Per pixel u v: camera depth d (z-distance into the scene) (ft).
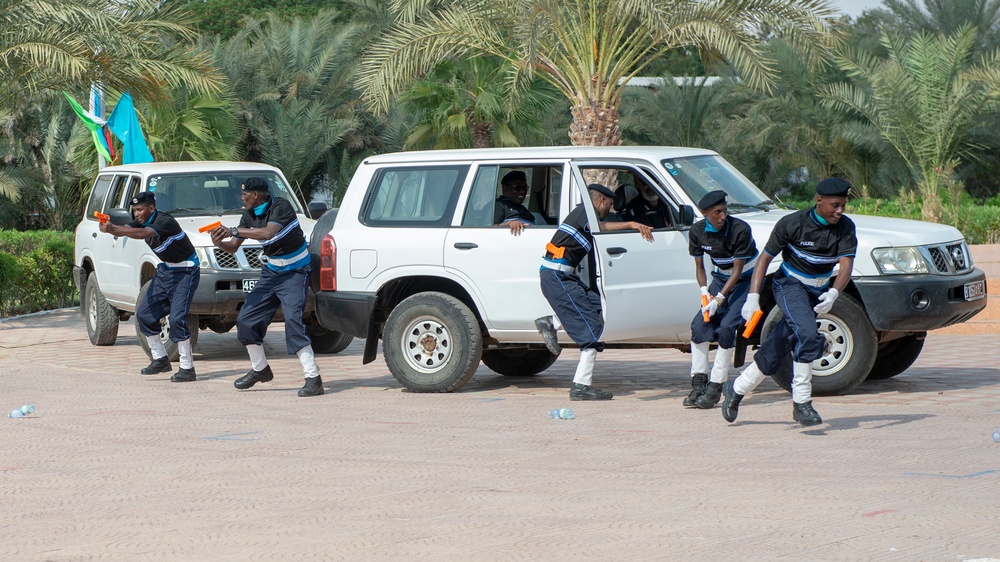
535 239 44.24
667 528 25.36
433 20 86.28
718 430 37.11
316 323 60.59
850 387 43.11
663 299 43.39
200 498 29.07
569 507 27.43
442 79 135.03
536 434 37.04
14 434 38.65
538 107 134.62
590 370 43.60
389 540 24.75
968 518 25.67
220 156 139.33
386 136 177.88
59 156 152.35
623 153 44.45
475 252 44.93
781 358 36.55
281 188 65.16
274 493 29.48
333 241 47.34
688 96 182.60
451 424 39.24
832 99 115.65
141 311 52.60
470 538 24.82
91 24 80.84
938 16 165.58
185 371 51.29
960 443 34.19
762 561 22.76
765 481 29.71
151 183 62.64
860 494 28.09
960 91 97.76
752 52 79.05
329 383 50.37
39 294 91.40
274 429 38.86
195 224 58.75
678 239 43.50
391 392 47.06
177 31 86.38
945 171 100.17
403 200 46.98
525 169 45.75
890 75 99.30
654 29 80.59
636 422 38.88
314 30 177.06
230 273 56.39
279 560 23.39
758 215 43.50
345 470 32.14
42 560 23.73
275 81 172.55
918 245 43.04
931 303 42.42
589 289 43.24
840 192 34.73
